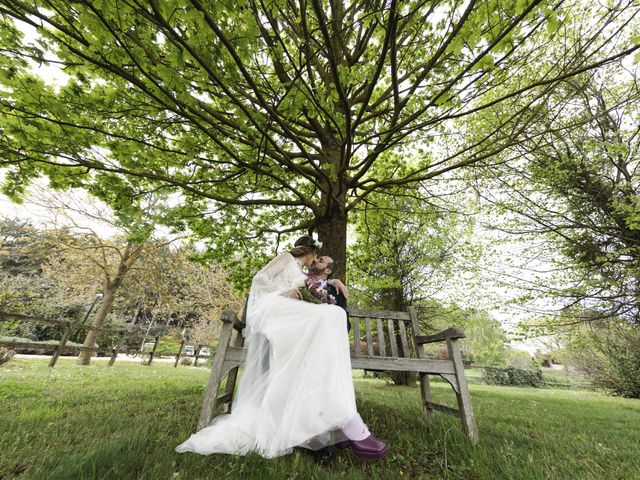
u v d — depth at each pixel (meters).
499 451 2.04
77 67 2.57
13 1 1.71
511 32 2.01
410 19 2.11
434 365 2.56
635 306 6.92
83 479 1.34
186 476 1.45
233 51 1.77
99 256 13.93
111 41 1.93
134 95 2.98
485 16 1.97
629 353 10.56
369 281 9.65
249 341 2.30
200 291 18.56
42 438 1.91
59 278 13.66
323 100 2.42
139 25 2.01
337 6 3.46
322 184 4.16
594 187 7.22
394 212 6.23
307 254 2.76
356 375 16.42
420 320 11.03
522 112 3.07
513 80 5.45
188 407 3.10
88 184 3.58
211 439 1.76
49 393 3.67
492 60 2.17
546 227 7.68
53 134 2.62
